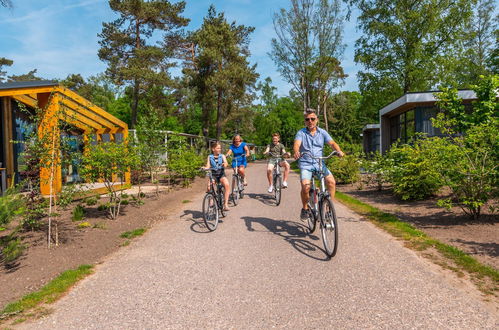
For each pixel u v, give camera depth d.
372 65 26.02
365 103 28.14
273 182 8.69
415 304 2.86
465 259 3.81
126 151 7.39
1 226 4.52
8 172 10.39
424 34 23.61
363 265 3.83
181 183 13.58
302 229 5.58
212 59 31.55
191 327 2.60
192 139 30.47
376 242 4.71
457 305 2.81
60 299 3.18
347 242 4.77
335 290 3.19
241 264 4.00
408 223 5.78
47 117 5.46
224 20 34.03
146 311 2.89
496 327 2.46
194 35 32.59
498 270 3.50
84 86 41.19
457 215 6.07
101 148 7.00
